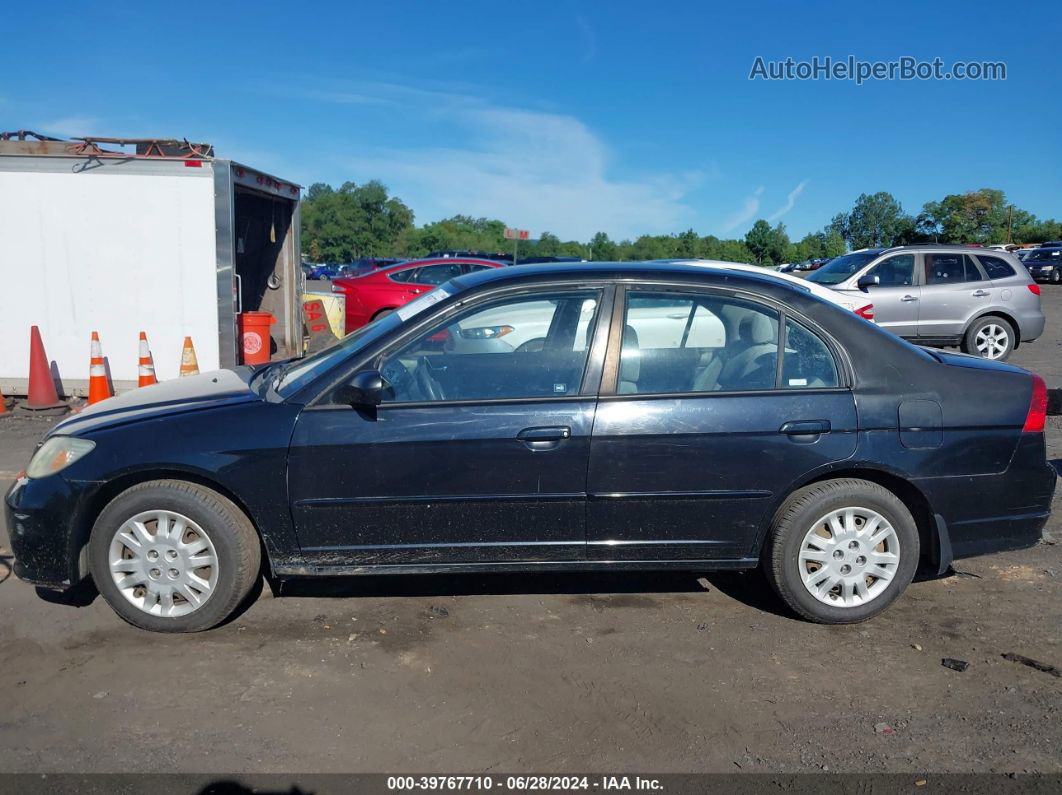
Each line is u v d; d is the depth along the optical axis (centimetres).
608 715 337
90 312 895
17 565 401
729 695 352
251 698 347
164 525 393
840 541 407
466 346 407
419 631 406
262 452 386
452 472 391
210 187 883
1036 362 1289
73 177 873
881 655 386
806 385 404
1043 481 418
